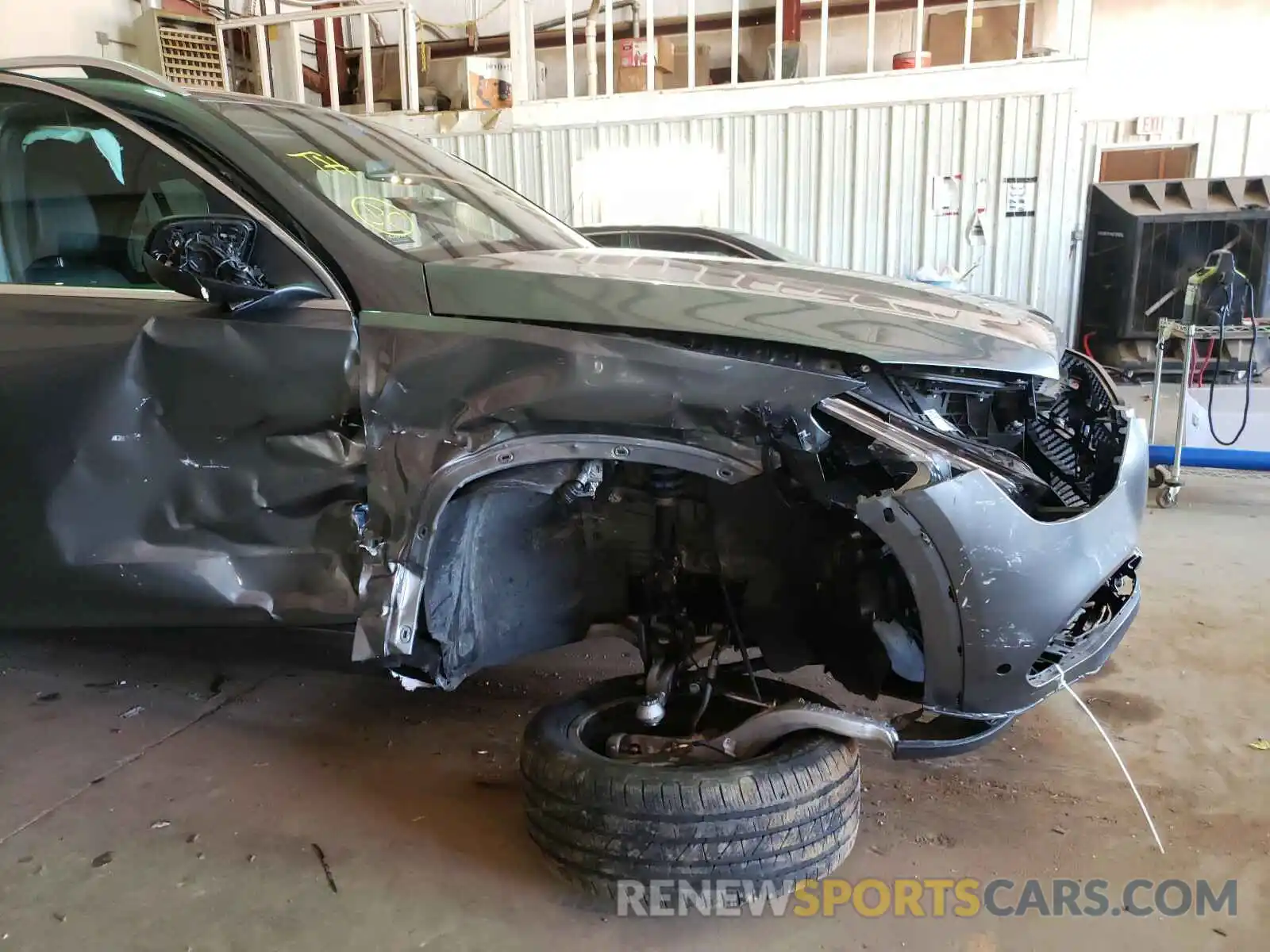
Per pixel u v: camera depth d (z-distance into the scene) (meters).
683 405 1.64
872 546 1.73
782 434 1.60
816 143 7.29
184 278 1.78
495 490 1.85
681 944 1.66
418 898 1.79
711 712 2.00
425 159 2.65
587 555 2.03
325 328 1.85
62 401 2.03
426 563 1.81
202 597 1.99
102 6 7.25
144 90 2.19
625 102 7.64
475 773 2.26
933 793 2.15
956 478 1.54
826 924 1.71
